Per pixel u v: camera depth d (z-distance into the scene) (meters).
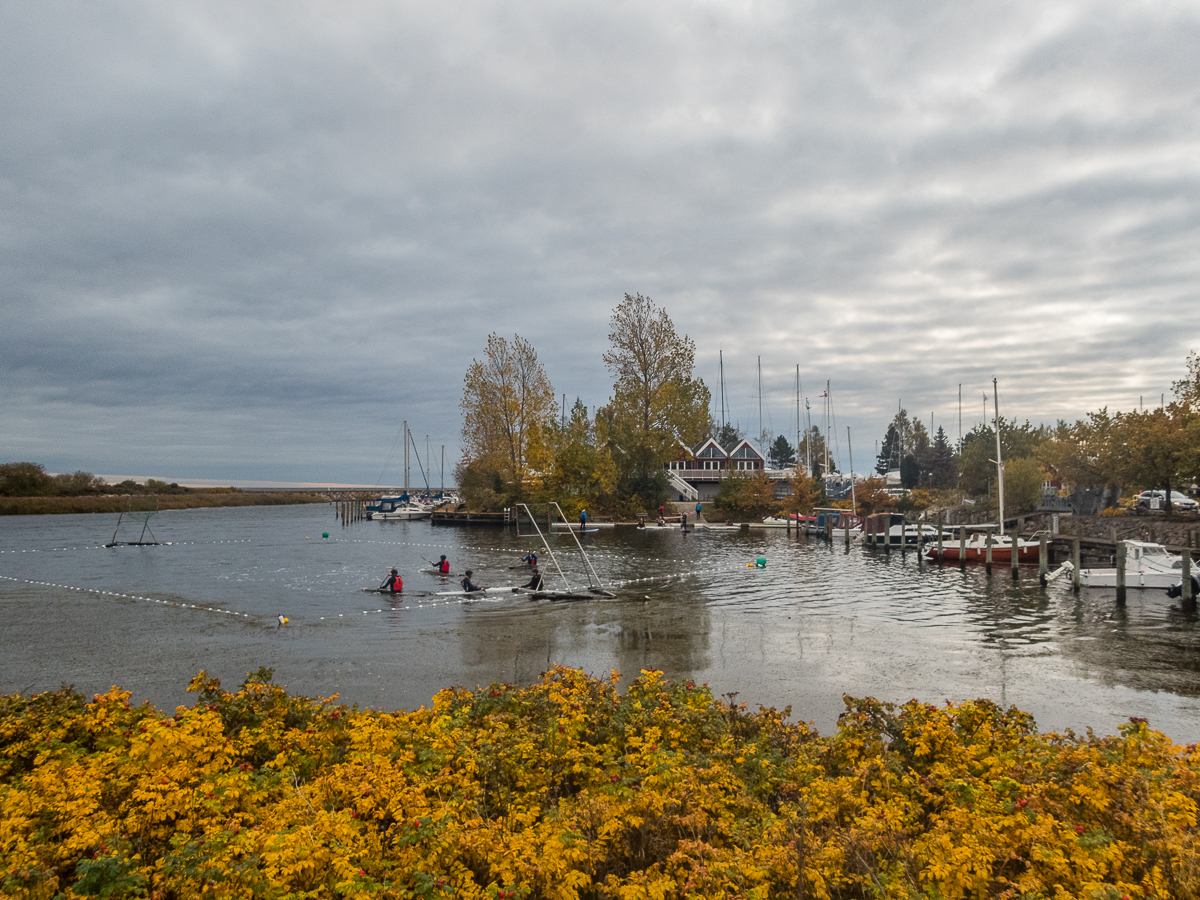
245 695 9.10
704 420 83.50
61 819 5.98
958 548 41.66
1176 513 42.12
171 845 5.84
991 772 7.42
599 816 6.48
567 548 52.78
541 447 75.38
